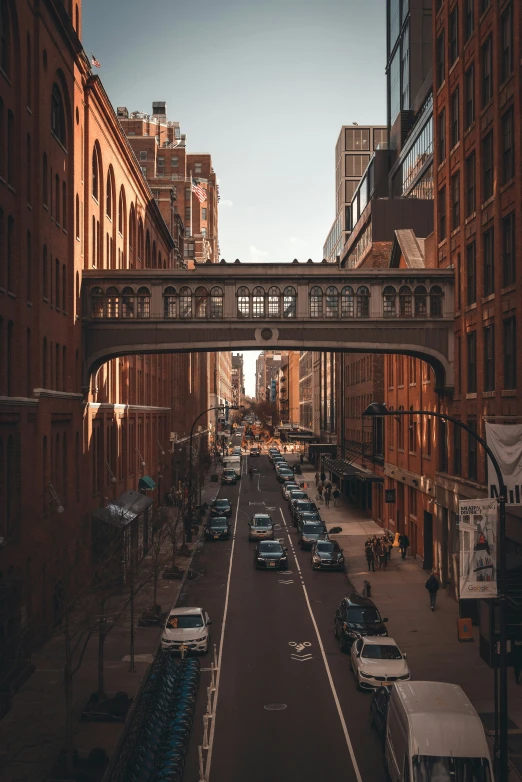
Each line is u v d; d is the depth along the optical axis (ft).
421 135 215.10
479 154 98.17
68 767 52.37
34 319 88.07
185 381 267.18
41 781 51.24
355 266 238.07
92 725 62.39
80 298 112.98
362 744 58.23
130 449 157.17
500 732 51.11
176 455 214.28
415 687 50.55
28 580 71.67
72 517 90.84
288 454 430.61
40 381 88.43
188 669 71.72
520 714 63.46
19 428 79.77
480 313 98.02
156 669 68.28
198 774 52.90
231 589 116.16
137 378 164.25
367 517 193.67
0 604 69.97
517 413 82.94
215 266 121.80
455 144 112.98
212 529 162.61
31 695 69.15
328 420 315.99
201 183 485.97
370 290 116.88
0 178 76.18
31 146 87.61
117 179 143.33
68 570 64.80
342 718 63.77
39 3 88.43
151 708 59.06
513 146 85.92
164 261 223.51
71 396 103.60
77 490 108.47
